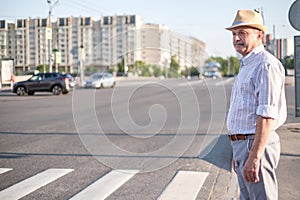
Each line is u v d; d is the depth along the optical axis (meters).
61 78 27.86
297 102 9.02
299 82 8.98
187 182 6.04
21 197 5.35
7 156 7.83
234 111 3.42
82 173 6.60
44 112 16.06
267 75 3.16
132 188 5.75
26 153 8.11
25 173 6.58
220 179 6.21
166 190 5.64
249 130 3.30
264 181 3.28
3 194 5.48
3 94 28.94
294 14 7.50
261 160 3.26
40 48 44.34
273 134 3.36
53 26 49.47
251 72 3.28
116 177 6.35
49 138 9.84
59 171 6.71
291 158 7.00
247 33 3.36
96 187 5.81
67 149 8.50
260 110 3.13
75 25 51.44
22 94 27.48
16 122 12.93
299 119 12.10
